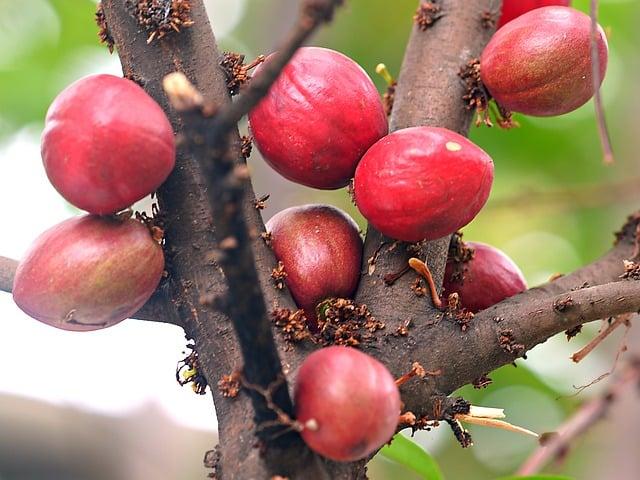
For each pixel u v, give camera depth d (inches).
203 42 21.6
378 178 21.0
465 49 23.1
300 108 21.6
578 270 22.7
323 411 18.8
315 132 21.6
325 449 19.0
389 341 20.9
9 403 36.3
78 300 20.5
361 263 21.9
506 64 22.4
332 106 21.6
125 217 20.8
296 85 21.7
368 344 20.8
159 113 20.4
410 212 20.9
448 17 23.2
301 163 21.9
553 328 21.0
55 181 20.4
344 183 22.2
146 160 20.2
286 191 37.2
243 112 17.6
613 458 36.6
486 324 21.1
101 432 37.9
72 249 20.5
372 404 18.8
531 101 22.6
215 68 21.6
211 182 17.8
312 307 21.7
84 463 36.9
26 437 36.0
